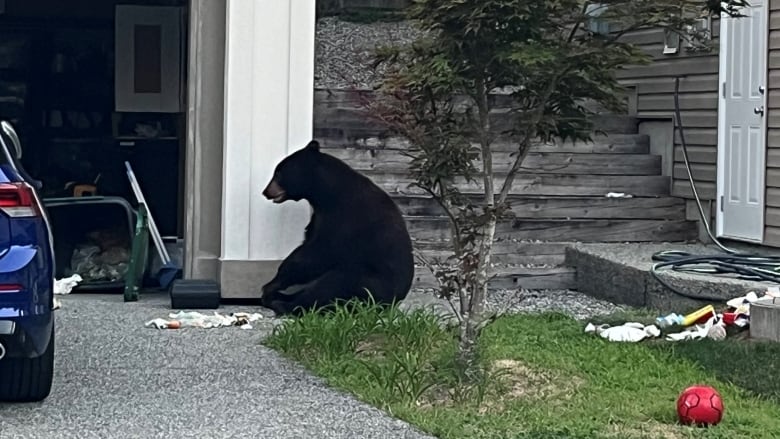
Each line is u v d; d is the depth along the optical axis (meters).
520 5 5.91
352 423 5.84
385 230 8.66
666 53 11.82
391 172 11.16
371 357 7.16
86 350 7.45
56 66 14.22
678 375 6.92
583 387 6.61
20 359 5.92
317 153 8.76
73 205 10.48
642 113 12.25
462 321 6.50
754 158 10.60
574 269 10.56
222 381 6.70
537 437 5.58
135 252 9.61
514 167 6.43
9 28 14.17
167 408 6.07
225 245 9.37
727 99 10.98
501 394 6.44
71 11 14.21
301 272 8.75
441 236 10.72
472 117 6.43
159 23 13.80
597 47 6.16
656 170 11.86
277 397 6.35
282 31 9.38
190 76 9.49
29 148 14.16
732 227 10.91
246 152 9.38
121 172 14.08
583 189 11.52
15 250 5.52
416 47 6.34
